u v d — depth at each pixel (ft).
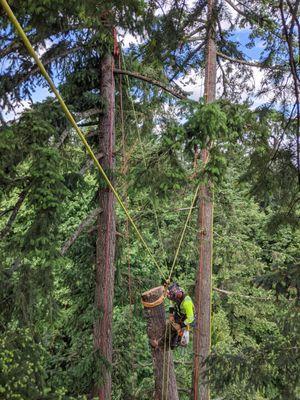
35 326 16.25
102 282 24.11
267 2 15.65
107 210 23.95
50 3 12.91
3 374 11.90
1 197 16.58
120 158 29.76
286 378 14.43
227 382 15.79
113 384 29.07
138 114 27.37
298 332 14.62
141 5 13.01
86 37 21.20
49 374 24.53
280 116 14.33
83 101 24.02
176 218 41.98
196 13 13.07
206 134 19.98
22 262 16.93
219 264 51.42
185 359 39.86
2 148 15.07
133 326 32.17
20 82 18.22
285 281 13.82
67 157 20.79
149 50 14.30
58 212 16.39
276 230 15.67
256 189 15.44
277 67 13.58
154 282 30.55
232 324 52.80
